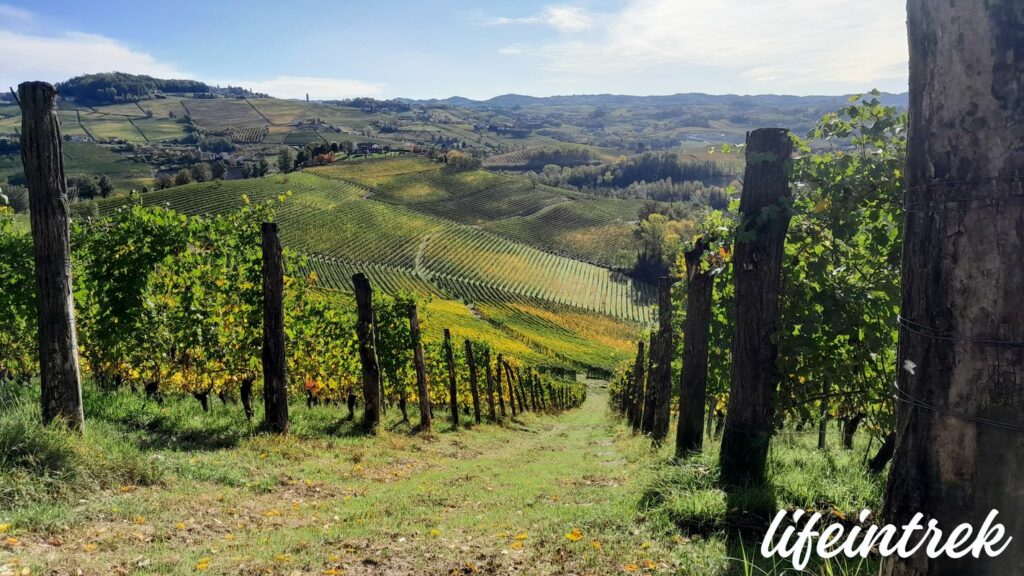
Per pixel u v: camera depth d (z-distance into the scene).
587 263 101.06
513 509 6.31
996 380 2.16
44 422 6.32
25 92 6.17
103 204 79.56
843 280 6.08
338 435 11.31
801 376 5.96
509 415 26.19
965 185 2.18
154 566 4.03
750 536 4.47
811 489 5.09
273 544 4.78
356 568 4.20
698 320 8.21
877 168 5.40
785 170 5.44
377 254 86.81
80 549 4.29
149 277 10.44
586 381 55.41
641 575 3.82
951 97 2.20
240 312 11.23
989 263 2.15
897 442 2.47
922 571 2.35
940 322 2.26
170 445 7.71
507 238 106.00
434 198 123.25
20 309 9.95
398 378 16.62
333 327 15.07
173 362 11.12
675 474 5.85
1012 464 2.17
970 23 2.15
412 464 10.23
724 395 10.26
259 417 11.66
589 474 9.11
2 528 4.33
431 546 4.71
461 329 47.44
